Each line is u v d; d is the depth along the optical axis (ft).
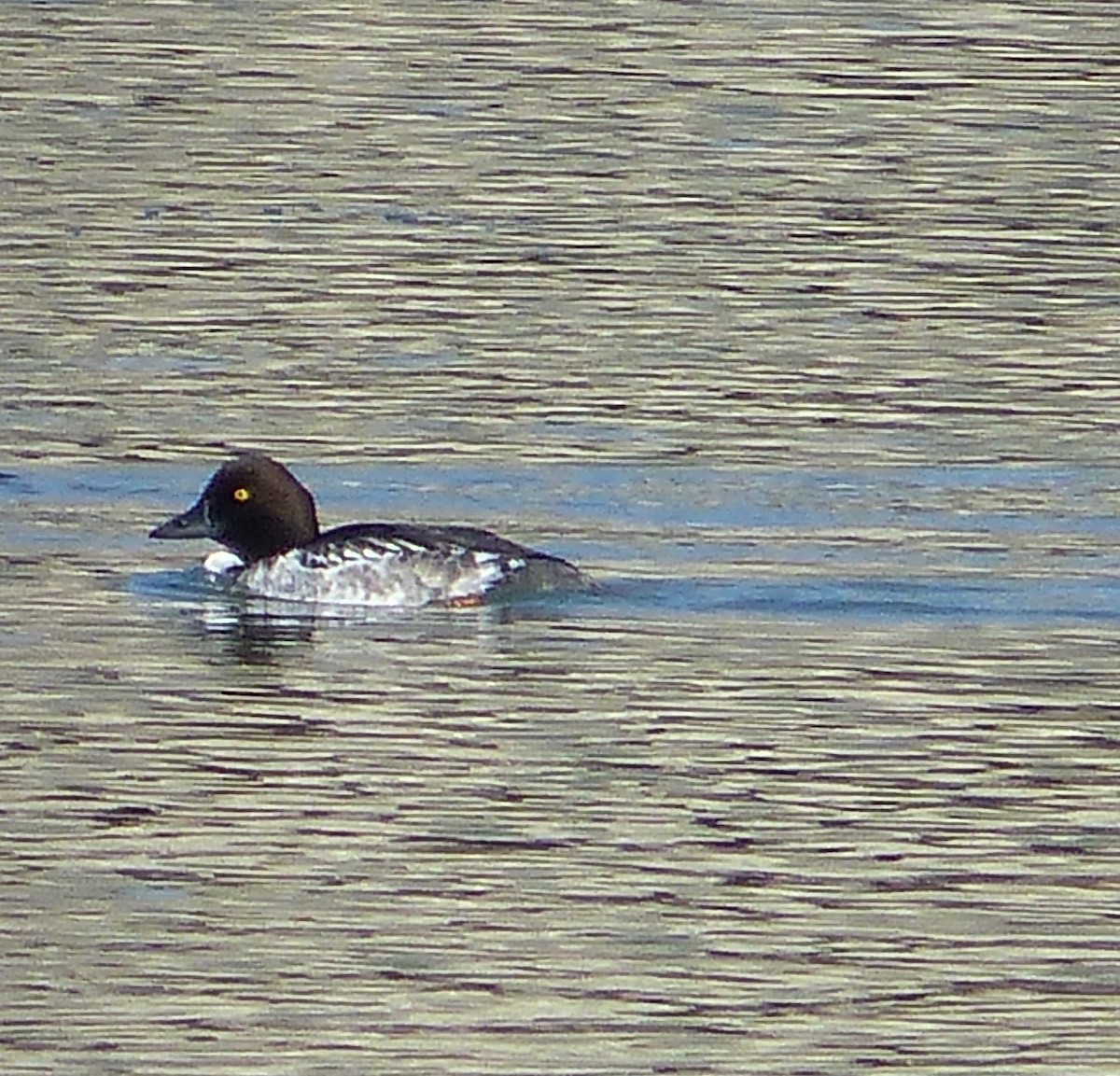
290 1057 48.49
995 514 74.38
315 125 110.11
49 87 114.32
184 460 78.54
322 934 52.80
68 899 53.93
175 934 52.65
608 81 115.55
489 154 107.04
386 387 84.33
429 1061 48.37
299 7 126.52
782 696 63.31
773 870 55.26
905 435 80.38
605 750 60.49
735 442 79.71
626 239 98.02
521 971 51.52
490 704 62.85
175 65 117.50
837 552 71.77
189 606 69.00
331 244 97.50
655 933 52.85
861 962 52.03
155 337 88.48
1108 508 74.95
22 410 81.97
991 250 96.53
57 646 66.18
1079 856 55.98
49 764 59.62
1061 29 122.11
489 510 75.15
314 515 71.15
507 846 56.18
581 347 87.71
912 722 61.93
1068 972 51.60
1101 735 61.31
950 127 109.50
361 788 58.65
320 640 66.69
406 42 120.98
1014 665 64.95
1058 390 84.07
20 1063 48.16
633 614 67.92
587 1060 48.52
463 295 92.53
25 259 95.25
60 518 74.59
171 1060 48.32
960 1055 48.75
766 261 95.55
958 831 57.00
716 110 111.75
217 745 60.64
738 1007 50.14
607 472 77.56
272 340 88.43
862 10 125.08
